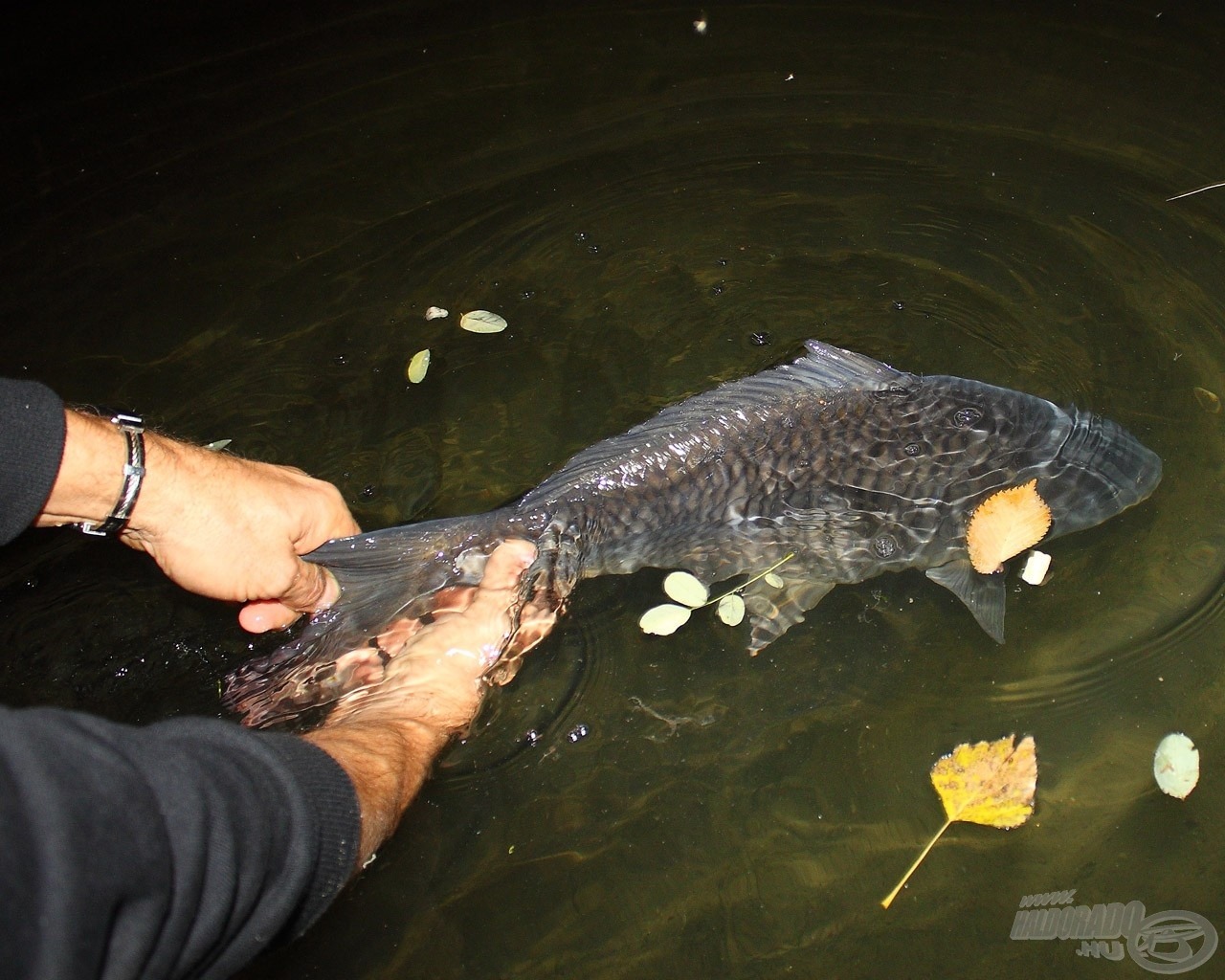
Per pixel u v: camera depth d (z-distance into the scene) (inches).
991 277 42.7
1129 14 57.5
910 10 58.4
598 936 28.4
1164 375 38.7
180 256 45.1
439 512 36.0
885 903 28.8
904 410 35.4
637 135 50.4
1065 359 39.4
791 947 28.2
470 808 30.2
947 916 28.5
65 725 16.7
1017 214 45.3
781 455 34.7
